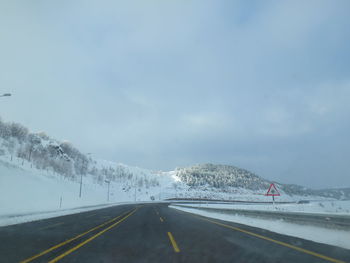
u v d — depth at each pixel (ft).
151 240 33.78
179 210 137.59
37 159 394.73
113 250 26.89
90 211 121.19
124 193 572.10
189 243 31.12
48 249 27.30
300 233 36.55
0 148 358.23
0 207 100.17
